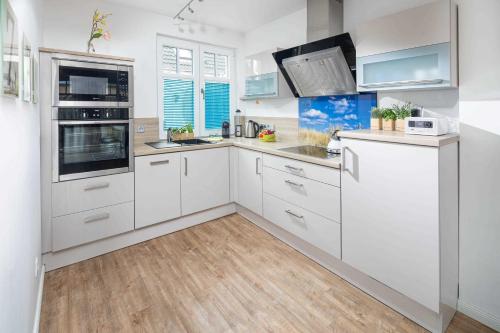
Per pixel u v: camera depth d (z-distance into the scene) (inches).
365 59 88.3
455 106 80.7
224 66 168.7
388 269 75.5
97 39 121.5
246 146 131.9
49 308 78.0
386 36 82.0
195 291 85.8
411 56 76.6
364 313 76.2
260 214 126.1
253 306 79.0
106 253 109.7
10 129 40.6
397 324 72.2
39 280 81.4
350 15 108.1
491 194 68.4
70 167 98.3
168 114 148.8
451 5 69.3
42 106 91.7
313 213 97.7
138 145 130.9
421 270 68.4
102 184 105.5
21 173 50.6
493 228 68.8
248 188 133.3
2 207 35.2
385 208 74.6
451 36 69.9
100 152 104.6
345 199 85.4
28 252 58.3
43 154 93.0
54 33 111.8
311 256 104.0
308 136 134.3
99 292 85.4
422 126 73.3
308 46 106.1
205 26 153.5
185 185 128.0
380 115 90.3
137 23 131.6
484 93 67.6
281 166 111.3
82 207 102.0
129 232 115.3
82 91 98.2
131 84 109.1
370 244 79.4
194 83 156.5
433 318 69.1
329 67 105.3
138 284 89.4
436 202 64.2
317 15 110.0
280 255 107.1
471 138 70.4
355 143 80.5
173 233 127.0
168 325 72.1
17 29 43.9
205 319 74.2
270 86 135.7
